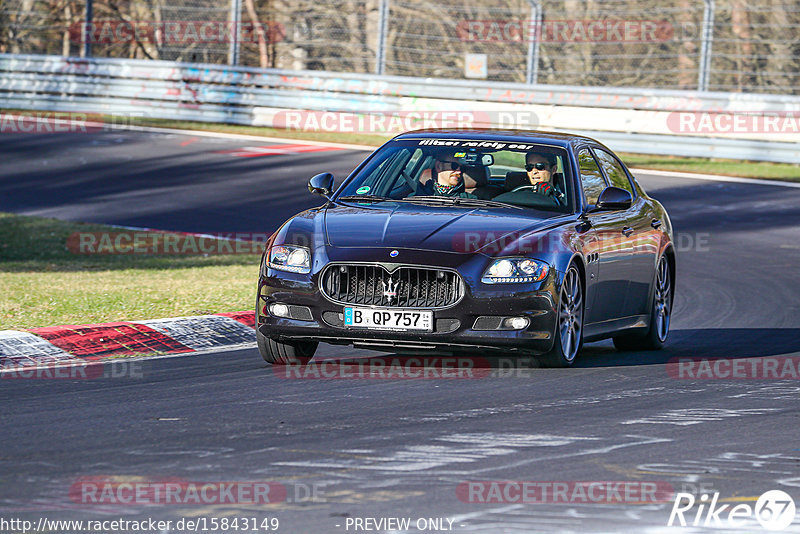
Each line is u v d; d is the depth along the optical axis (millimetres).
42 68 116312
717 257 58406
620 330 34219
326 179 33625
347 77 107188
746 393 28172
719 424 24500
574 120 98688
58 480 19344
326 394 27062
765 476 20297
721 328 40531
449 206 31781
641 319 35500
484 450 21734
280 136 104375
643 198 37406
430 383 28578
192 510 17781
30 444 21906
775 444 22750
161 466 20297
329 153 94188
